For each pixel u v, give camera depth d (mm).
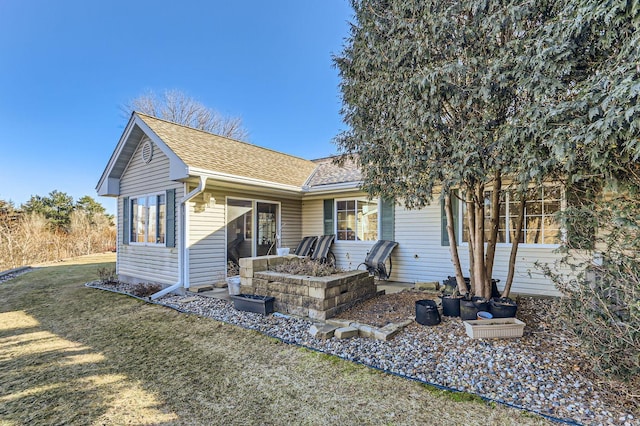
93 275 10500
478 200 4773
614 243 2789
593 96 2463
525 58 2887
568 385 2811
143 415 2680
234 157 8555
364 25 4027
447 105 3666
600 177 2924
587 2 2516
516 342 3699
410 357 3521
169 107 23188
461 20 3363
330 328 4348
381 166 4238
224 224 7906
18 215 17141
